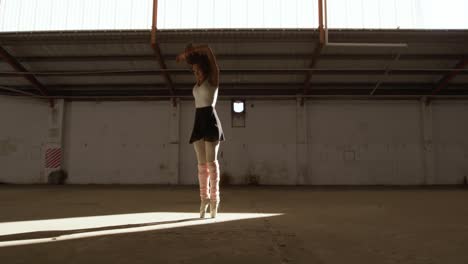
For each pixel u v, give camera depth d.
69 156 12.58
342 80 11.73
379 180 12.46
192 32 9.38
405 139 12.62
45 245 2.03
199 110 3.19
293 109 12.73
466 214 3.74
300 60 10.66
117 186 11.10
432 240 2.21
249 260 1.69
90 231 2.50
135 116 12.77
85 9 10.00
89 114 12.80
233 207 4.58
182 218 3.26
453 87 12.09
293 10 9.93
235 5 9.95
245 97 12.62
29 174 12.41
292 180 12.44
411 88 12.14
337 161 12.57
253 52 10.30
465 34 9.35
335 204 5.11
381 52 10.25
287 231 2.51
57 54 10.37
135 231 2.49
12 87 12.23
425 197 6.66
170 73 11.03
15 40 9.57
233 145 12.59
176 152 12.48
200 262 1.66
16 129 12.55
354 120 12.71
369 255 1.82
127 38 9.60
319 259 1.72
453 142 12.55
